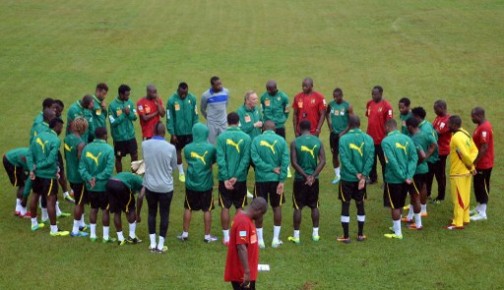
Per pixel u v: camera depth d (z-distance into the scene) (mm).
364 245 11305
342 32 30781
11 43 28484
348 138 11258
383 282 9906
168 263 10531
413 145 11391
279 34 30578
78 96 21734
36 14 34406
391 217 12711
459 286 9773
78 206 11617
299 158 11188
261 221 11102
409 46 27984
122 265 10438
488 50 26906
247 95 13680
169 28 31797
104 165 11086
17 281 9859
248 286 8602
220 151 11109
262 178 11172
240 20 33531
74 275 10062
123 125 14227
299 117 14594
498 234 11672
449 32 30219
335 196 13898
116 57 26688
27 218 12531
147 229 12125
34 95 21766
